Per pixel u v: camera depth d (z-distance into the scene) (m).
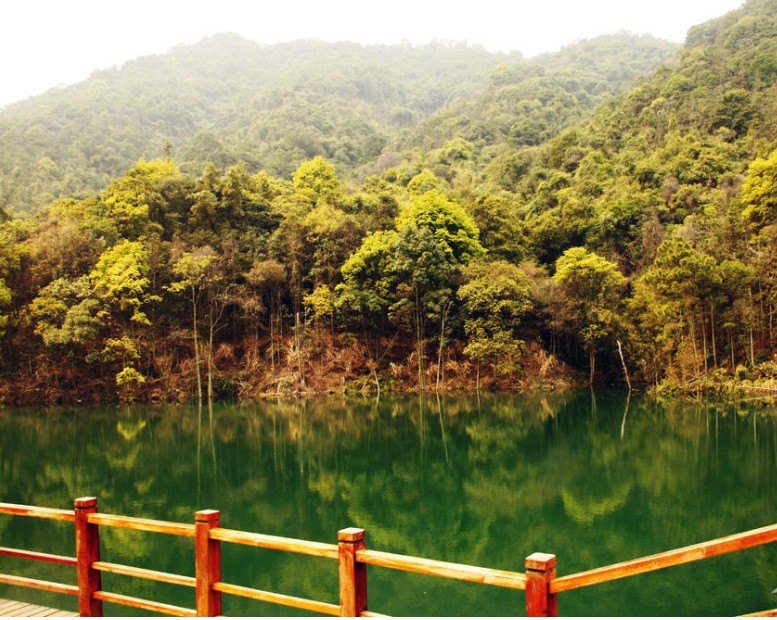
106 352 43.78
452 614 11.00
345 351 49.25
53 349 44.81
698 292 37.47
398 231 51.88
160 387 46.09
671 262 37.88
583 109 109.62
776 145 51.53
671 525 14.92
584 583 4.00
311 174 63.47
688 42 102.56
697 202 53.12
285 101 144.25
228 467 23.28
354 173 96.44
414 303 47.56
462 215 50.88
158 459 24.86
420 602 11.57
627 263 51.41
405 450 26.08
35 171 87.62
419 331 47.59
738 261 39.59
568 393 44.75
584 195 59.75
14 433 32.16
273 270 48.34
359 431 31.22
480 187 74.38
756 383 36.94
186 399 45.81
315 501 18.30
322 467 23.17
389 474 21.81
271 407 41.16
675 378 40.22
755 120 62.25
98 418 37.31
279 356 49.56
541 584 4.09
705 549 3.67
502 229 54.09
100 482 20.89
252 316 49.03
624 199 54.19
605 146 71.62
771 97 63.88
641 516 15.72
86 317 42.12
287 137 109.62
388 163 94.56
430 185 65.75
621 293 47.25
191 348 48.03
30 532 15.48
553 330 47.72
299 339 48.72
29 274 47.00
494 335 45.66
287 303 52.56
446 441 27.86
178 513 17.00
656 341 41.72
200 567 5.66
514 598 11.76
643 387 46.44
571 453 24.14
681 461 21.72
